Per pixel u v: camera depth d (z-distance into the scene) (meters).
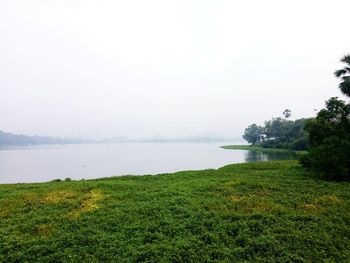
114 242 9.77
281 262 8.89
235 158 66.25
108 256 8.92
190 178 21.89
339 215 12.59
